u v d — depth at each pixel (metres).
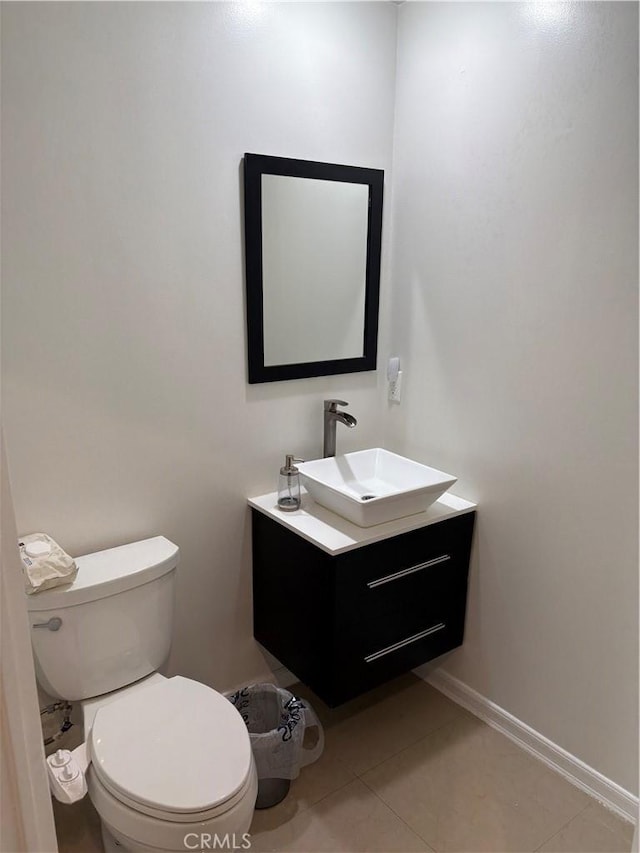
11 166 1.49
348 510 1.86
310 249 2.04
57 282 1.61
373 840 1.70
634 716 1.71
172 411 1.88
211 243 1.84
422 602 2.02
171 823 1.30
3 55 1.44
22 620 0.46
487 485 2.02
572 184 1.63
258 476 2.11
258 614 2.19
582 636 1.80
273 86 1.86
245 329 1.97
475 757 1.99
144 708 1.55
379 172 2.14
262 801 1.78
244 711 1.97
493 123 1.81
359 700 2.26
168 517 1.94
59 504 1.73
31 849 0.48
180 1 1.65
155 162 1.70
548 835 1.72
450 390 2.10
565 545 1.81
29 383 1.62
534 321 1.79
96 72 1.56
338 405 2.23
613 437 1.64
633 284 1.54
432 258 2.09
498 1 1.74
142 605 1.71
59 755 1.48
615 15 1.48
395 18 2.07
